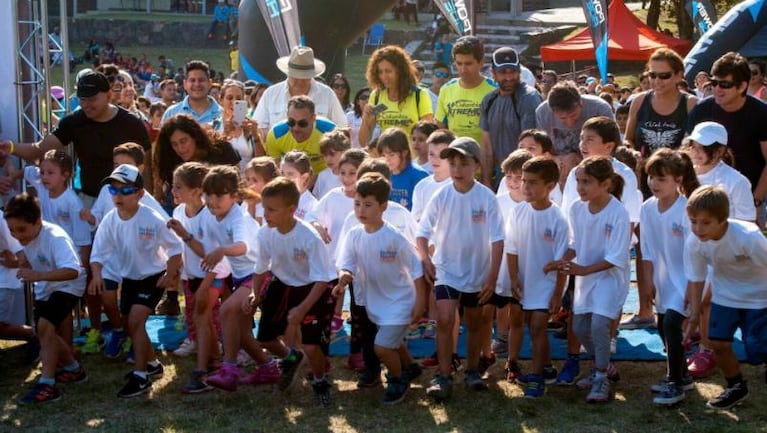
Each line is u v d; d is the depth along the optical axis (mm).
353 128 10797
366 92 10781
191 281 6145
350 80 25578
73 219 6523
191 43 32438
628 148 6484
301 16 16172
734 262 5109
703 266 5199
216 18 32250
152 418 5297
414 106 7848
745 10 15992
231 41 30188
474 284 5559
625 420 5211
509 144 7477
